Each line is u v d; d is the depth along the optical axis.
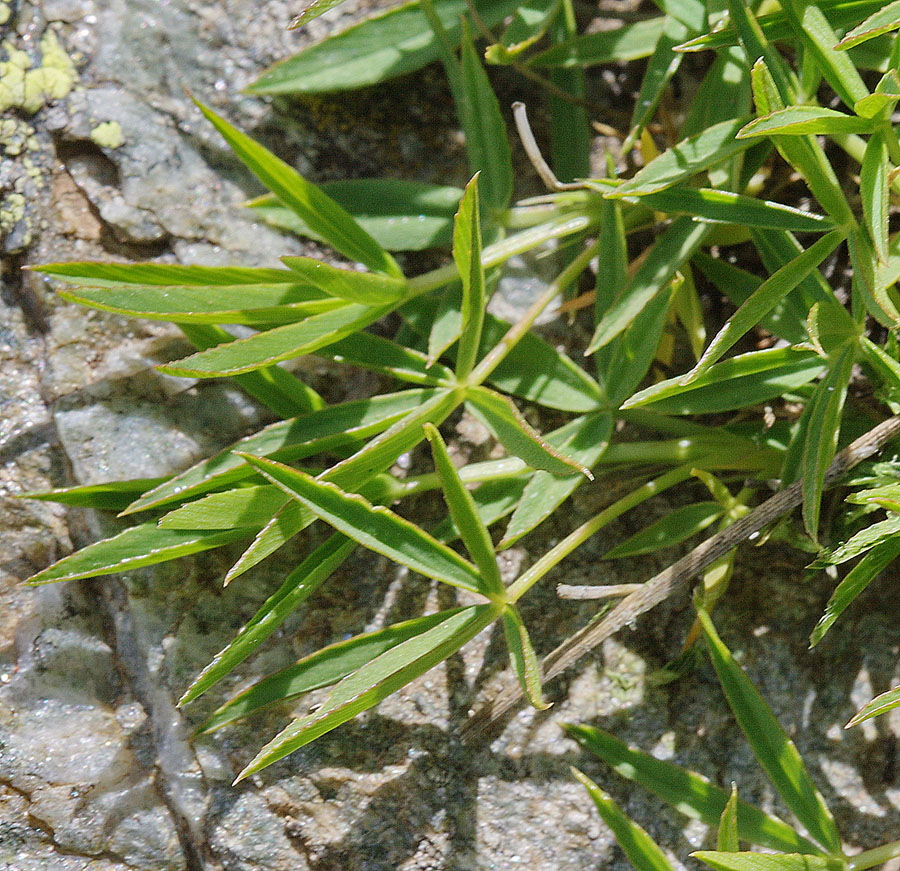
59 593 0.59
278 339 0.58
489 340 0.60
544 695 0.59
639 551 0.59
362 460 0.57
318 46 0.61
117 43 0.61
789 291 0.57
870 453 0.58
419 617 0.59
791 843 0.58
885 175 0.57
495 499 0.59
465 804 0.59
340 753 0.59
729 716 0.59
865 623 0.60
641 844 0.58
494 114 0.60
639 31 0.61
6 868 0.58
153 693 0.59
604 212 0.59
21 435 0.60
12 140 0.61
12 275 0.61
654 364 0.61
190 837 0.59
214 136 0.61
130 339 0.60
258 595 0.60
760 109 0.57
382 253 0.59
